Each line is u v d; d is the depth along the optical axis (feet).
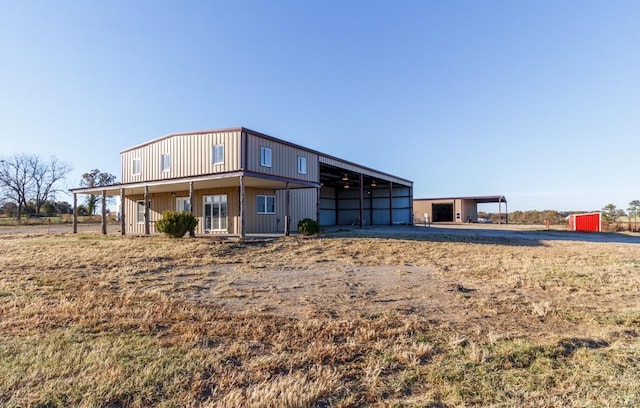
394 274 24.93
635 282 21.54
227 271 25.77
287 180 48.32
